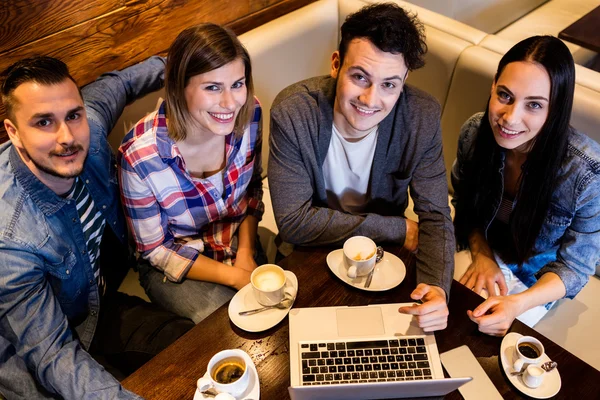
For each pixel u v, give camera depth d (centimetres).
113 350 146
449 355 111
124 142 141
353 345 113
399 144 146
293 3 220
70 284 138
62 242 131
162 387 107
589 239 141
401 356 111
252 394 105
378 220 140
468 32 188
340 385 96
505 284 152
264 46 193
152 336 146
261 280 124
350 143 144
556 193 139
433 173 147
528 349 111
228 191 157
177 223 156
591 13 233
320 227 140
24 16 149
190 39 123
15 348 129
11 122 113
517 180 147
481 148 147
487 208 158
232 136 148
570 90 125
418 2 242
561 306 164
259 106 156
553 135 130
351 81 126
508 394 105
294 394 98
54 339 121
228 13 200
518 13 295
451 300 124
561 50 122
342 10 214
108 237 155
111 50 174
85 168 138
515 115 129
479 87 180
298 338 115
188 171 147
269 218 199
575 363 109
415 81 203
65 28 159
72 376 116
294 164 144
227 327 118
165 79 130
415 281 129
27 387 133
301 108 140
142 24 177
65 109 112
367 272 127
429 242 137
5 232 119
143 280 163
